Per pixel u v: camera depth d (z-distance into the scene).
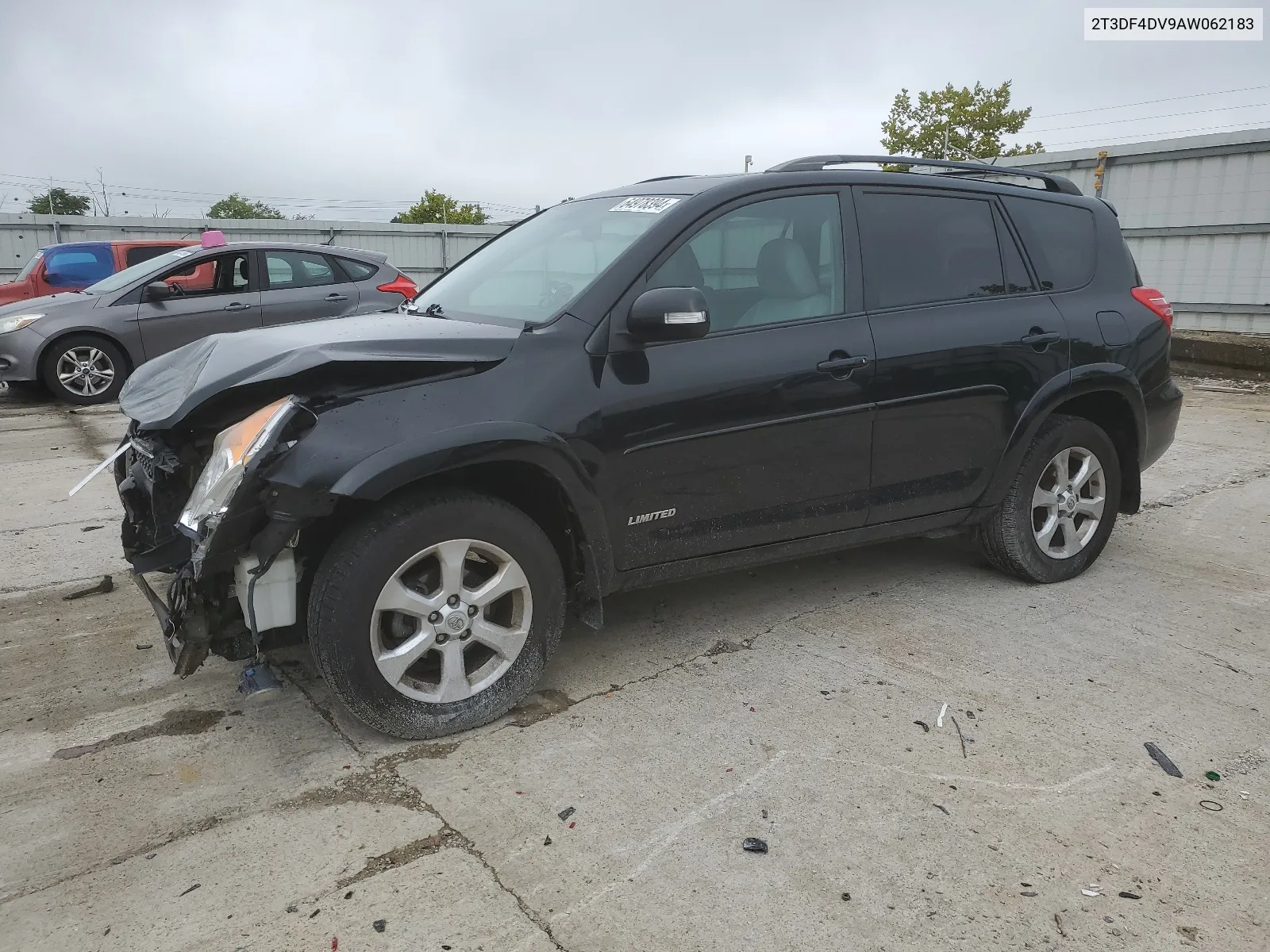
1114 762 2.78
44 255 11.38
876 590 4.21
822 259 3.54
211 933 2.07
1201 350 11.72
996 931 2.08
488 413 2.79
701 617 3.89
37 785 2.65
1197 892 2.22
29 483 6.18
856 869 2.29
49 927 2.09
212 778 2.69
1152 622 3.86
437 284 4.03
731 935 2.07
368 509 2.71
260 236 21.16
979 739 2.91
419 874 2.27
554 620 3.06
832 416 3.44
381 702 2.75
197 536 2.52
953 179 3.97
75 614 3.90
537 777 2.69
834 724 3.00
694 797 2.59
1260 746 2.89
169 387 2.97
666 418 3.10
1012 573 4.27
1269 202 12.03
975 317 3.81
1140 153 13.21
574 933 2.07
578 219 3.73
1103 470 4.31
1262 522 5.36
